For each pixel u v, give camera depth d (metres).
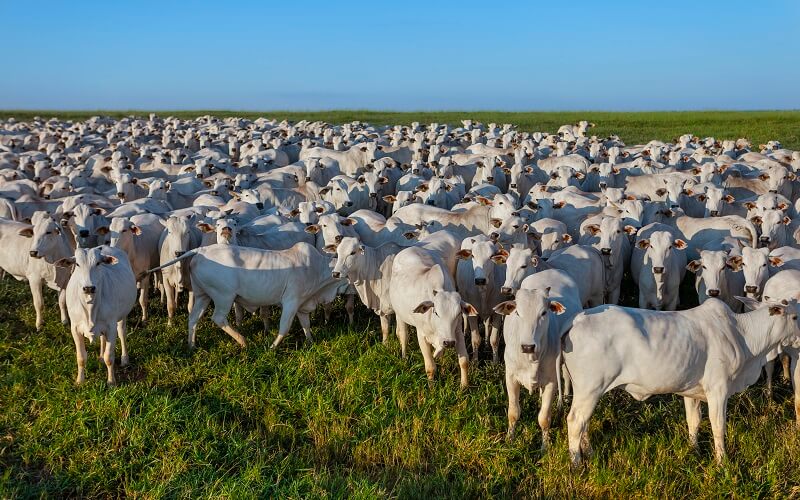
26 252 12.98
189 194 19.56
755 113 67.75
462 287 12.02
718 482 7.79
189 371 10.67
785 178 19.05
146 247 13.82
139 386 9.95
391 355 11.15
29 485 7.93
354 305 14.06
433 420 9.20
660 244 12.16
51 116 71.06
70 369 10.81
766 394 9.84
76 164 24.98
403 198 17.48
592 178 20.64
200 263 11.45
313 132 36.75
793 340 8.49
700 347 7.99
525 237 13.37
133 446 8.52
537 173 21.59
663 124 53.44
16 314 13.52
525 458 8.46
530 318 8.19
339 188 19.30
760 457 8.21
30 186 19.94
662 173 20.25
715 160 23.22
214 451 8.45
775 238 13.83
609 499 7.73
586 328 7.87
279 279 11.59
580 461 8.16
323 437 8.98
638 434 8.94
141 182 19.14
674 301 12.66
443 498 7.68
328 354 11.22
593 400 8.00
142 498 7.70
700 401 8.98
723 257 11.18
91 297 9.84
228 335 12.27
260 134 34.34
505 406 9.74
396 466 8.43
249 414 9.56
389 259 12.16
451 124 51.84
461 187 19.73
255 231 14.22
